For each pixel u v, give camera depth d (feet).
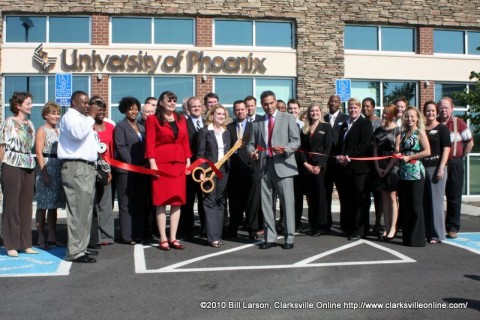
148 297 15.42
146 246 23.35
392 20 47.32
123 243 24.09
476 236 26.25
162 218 22.49
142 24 44.80
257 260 20.35
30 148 21.45
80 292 15.94
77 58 43.39
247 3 45.11
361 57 47.16
